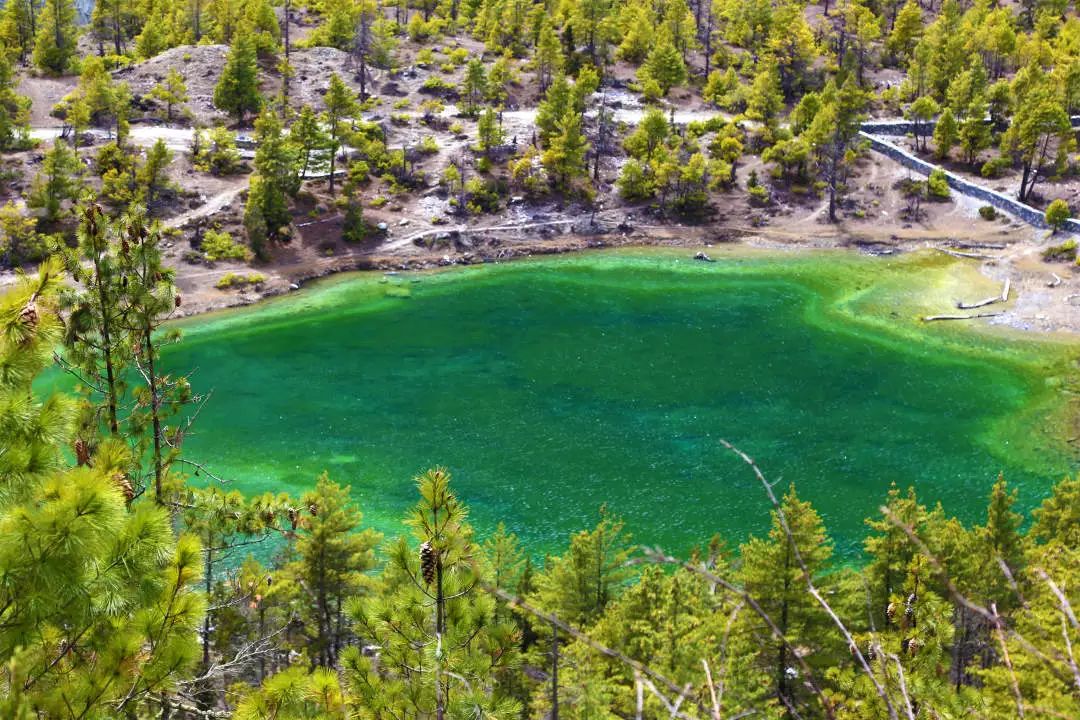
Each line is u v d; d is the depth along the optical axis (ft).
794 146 444.14
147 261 74.08
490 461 233.76
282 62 522.88
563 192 441.27
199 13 604.49
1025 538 152.97
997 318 332.19
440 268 390.01
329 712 47.24
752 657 100.78
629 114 509.76
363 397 270.46
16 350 36.37
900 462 236.63
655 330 329.31
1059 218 387.34
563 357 303.89
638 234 422.41
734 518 209.97
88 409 72.79
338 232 400.06
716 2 645.10
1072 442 248.52
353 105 442.09
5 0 572.92
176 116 474.90
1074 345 309.22
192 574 40.75
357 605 50.37
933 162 457.27
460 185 427.74
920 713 58.13
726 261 399.03
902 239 406.00
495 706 47.03
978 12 627.46
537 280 380.37
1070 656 20.61
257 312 339.98
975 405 270.05
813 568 130.82
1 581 32.32
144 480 77.82
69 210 365.20
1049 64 564.71
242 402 264.72
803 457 237.66
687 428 253.03
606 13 575.38
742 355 306.76
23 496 34.37
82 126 414.41
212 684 86.28
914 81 529.04
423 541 47.03
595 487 221.87
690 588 115.65
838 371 293.64
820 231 417.69
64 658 38.09
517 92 529.45
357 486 221.46
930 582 91.86
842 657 126.62
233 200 402.11
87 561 34.88
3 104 420.36
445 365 296.30
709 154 467.52
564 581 140.77
